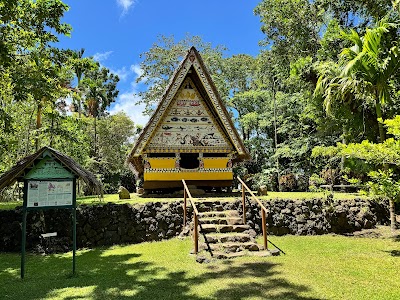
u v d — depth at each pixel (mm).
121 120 38719
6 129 10367
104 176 30266
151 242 9492
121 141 38156
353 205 11172
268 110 26766
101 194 7160
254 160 28000
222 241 8273
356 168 12188
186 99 13047
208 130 13000
